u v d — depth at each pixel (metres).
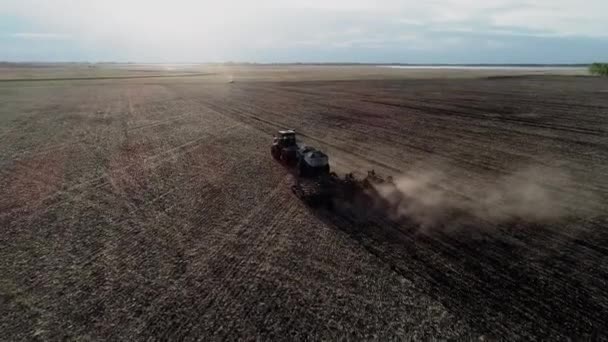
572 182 19.27
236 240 13.70
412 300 10.06
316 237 13.76
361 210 16.09
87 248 13.30
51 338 8.96
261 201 17.41
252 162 23.89
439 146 27.36
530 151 25.52
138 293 10.65
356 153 25.72
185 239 13.85
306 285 10.84
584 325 9.04
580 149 25.72
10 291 10.86
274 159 24.59
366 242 13.30
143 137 31.48
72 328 9.29
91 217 15.91
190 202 17.42
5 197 18.20
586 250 12.55
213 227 14.80
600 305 9.75
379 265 11.78
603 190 18.02
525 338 8.65
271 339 8.74
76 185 19.88
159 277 11.41
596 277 11.01
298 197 17.72
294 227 14.62
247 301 10.17
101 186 19.72
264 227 14.70
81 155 25.83
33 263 12.35
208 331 9.05
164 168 22.78
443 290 10.45
